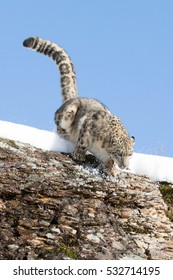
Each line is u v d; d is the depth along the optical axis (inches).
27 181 634.2
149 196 674.8
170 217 666.2
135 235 611.8
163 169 763.4
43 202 611.8
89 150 710.5
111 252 573.3
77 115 727.7
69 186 644.1
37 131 745.6
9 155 675.4
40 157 692.1
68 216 601.6
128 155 697.6
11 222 580.1
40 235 571.5
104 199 646.5
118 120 705.6
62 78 810.8
